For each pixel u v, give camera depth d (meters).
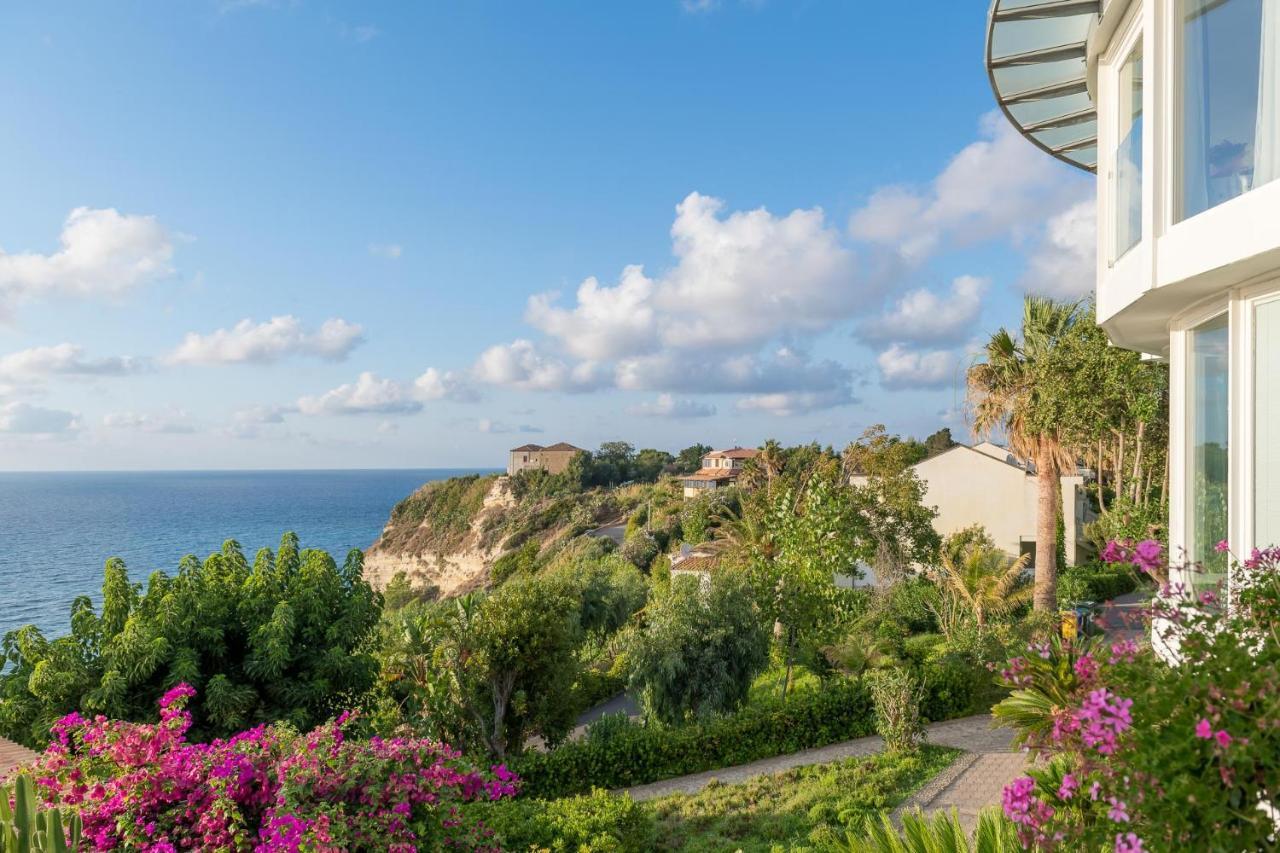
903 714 15.14
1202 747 2.81
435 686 17.36
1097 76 7.77
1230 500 5.74
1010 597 24.11
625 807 10.20
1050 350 20.14
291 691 14.79
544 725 18.36
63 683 13.52
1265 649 3.33
